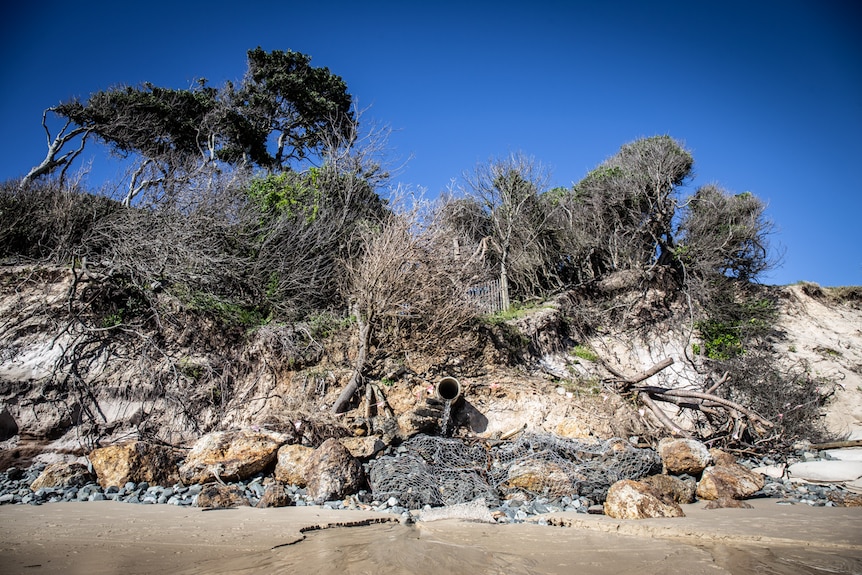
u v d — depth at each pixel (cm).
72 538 538
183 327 1137
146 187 1407
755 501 913
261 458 869
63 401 986
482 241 1673
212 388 1083
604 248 1944
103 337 1065
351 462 862
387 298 1188
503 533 650
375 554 515
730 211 2075
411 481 856
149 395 1039
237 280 1291
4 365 992
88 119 1895
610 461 962
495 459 1001
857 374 1745
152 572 441
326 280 1409
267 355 1152
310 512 719
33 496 751
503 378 1291
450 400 1113
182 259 1204
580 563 518
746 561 535
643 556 548
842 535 644
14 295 1079
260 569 455
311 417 1008
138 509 695
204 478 838
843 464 1112
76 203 1227
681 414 1410
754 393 1459
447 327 1253
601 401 1308
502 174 2008
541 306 1639
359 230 1462
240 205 1404
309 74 2436
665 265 1906
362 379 1135
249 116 2277
